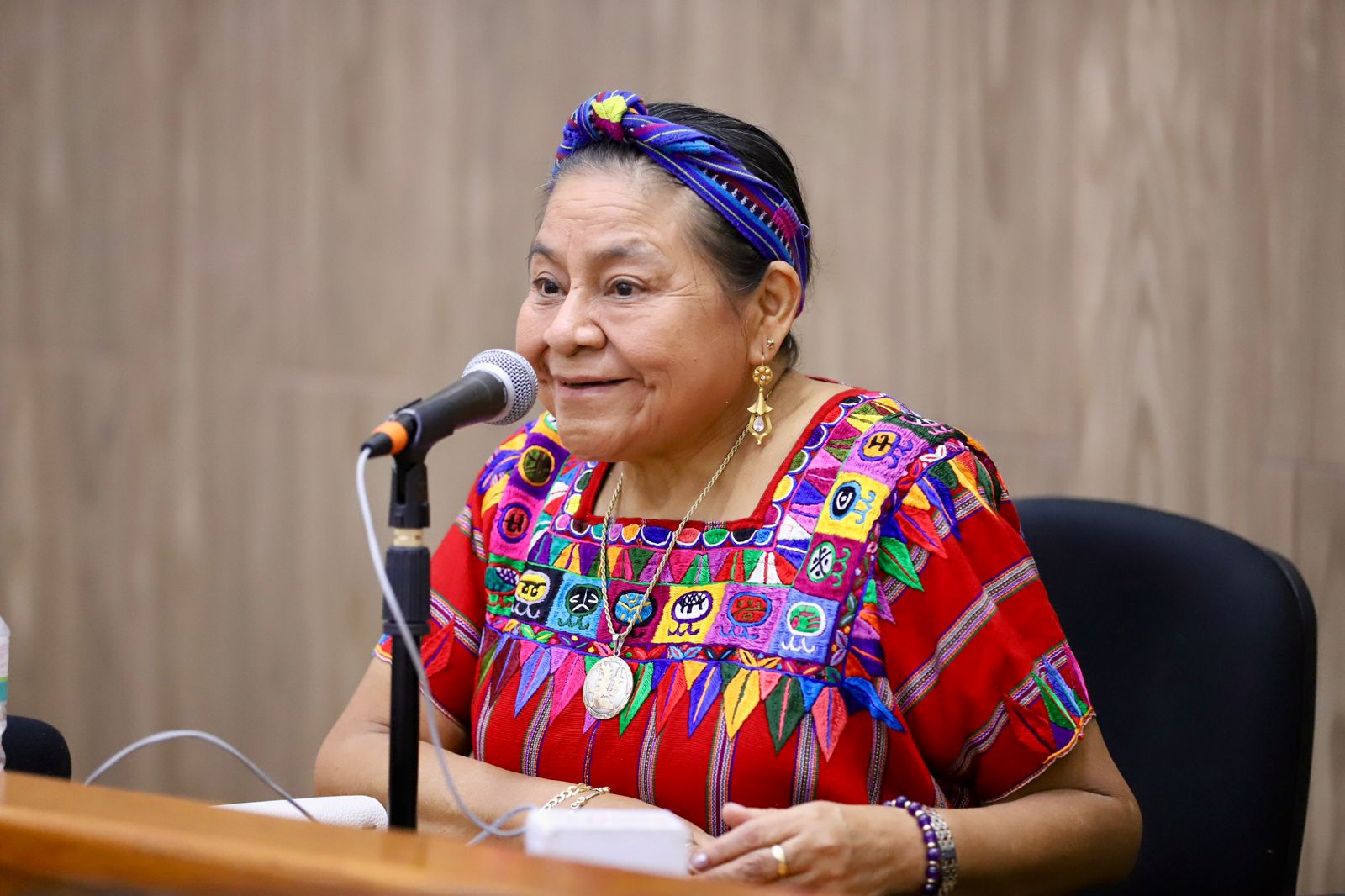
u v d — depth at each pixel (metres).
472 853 2.12
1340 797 6.01
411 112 8.23
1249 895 3.95
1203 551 4.18
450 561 4.10
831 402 3.73
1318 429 6.00
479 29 8.05
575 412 3.53
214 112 8.77
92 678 9.11
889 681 3.40
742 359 3.59
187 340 8.88
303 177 8.53
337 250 8.45
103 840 2.20
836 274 7.11
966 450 3.60
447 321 8.15
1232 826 3.98
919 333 6.91
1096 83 6.45
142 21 8.95
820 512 3.51
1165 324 6.30
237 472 8.74
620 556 3.73
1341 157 5.95
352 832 2.27
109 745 9.05
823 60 7.14
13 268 9.31
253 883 2.04
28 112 9.25
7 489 9.30
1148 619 4.21
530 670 3.73
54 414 9.21
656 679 3.52
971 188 6.77
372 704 4.06
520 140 7.95
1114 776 3.50
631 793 3.48
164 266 8.94
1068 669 3.46
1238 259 6.15
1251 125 6.11
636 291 3.47
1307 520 6.01
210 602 8.81
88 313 9.15
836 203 7.12
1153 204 6.32
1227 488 6.19
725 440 3.70
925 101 6.88
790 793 3.31
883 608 3.40
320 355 8.51
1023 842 3.21
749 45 7.32
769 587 3.48
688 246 3.48
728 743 3.36
